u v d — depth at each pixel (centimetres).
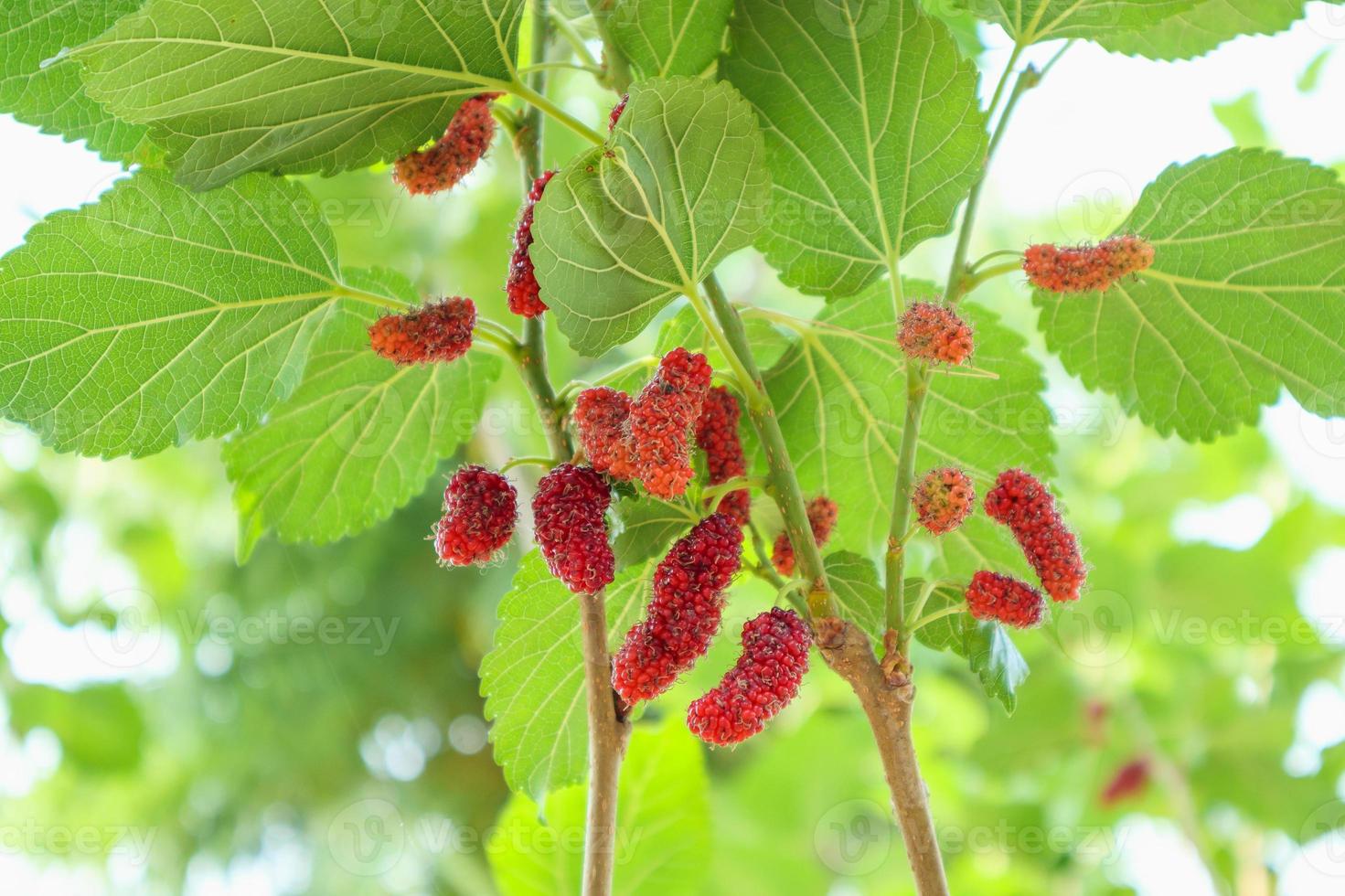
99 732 84
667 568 42
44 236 46
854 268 48
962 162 46
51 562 99
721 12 47
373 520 53
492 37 45
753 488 46
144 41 42
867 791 81
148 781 138
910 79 46
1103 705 70
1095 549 67
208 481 129
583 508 42
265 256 47
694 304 44
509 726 49
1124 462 96
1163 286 49
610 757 44
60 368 46
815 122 46
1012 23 47
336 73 44
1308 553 73
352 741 140
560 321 43
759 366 52
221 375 48
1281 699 68
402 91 45
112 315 46
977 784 77
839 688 87
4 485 98
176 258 47
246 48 43
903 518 44
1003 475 43
